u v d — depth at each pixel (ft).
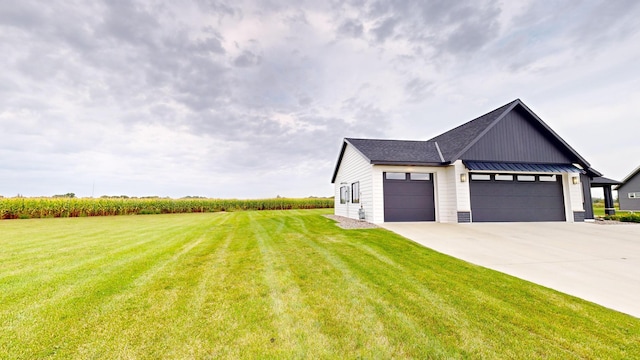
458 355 7.95
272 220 47.50
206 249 22.25
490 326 9.71
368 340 8.71
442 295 12.56
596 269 17.22
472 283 14.23
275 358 7.68
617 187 88.43
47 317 9.95
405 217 40.50
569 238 27.86
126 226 41.19
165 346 8.23
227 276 15.11
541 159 42.93
